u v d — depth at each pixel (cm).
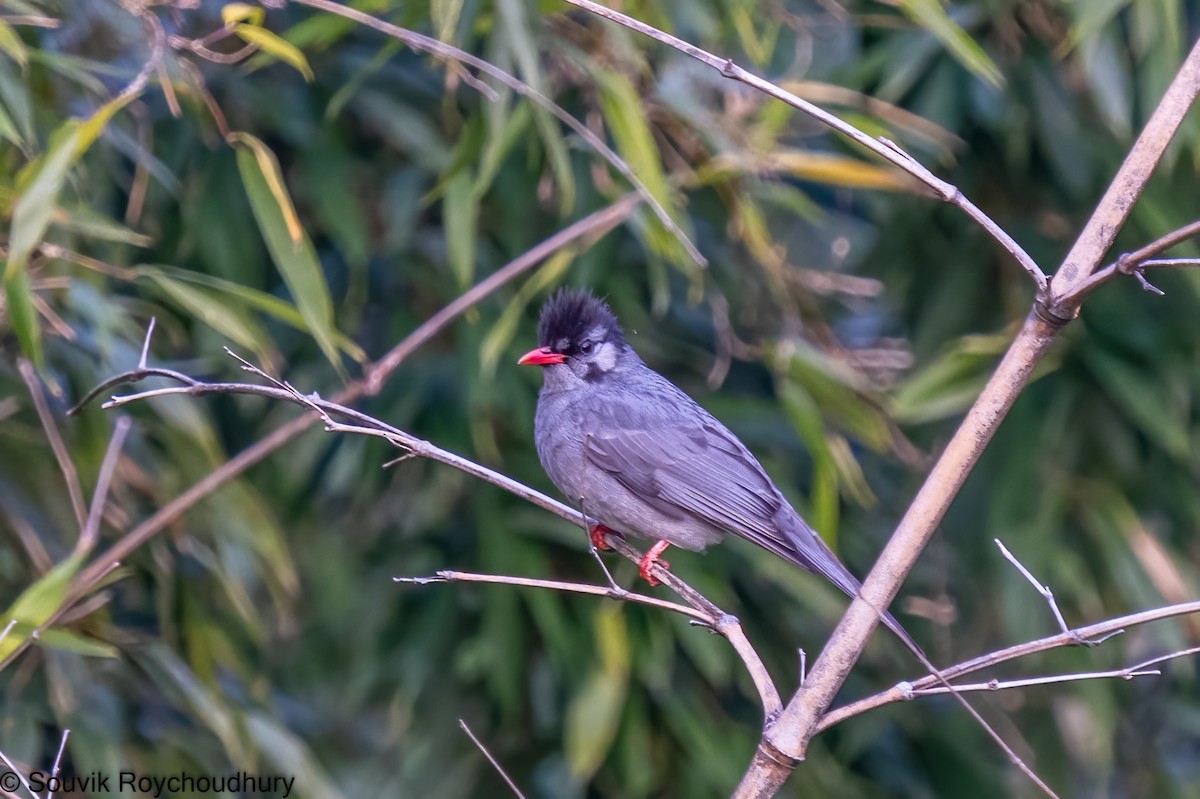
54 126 955
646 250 1136
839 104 1149
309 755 1041
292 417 1177
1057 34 1169
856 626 629
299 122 1105
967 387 1100
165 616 1013
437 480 1142
